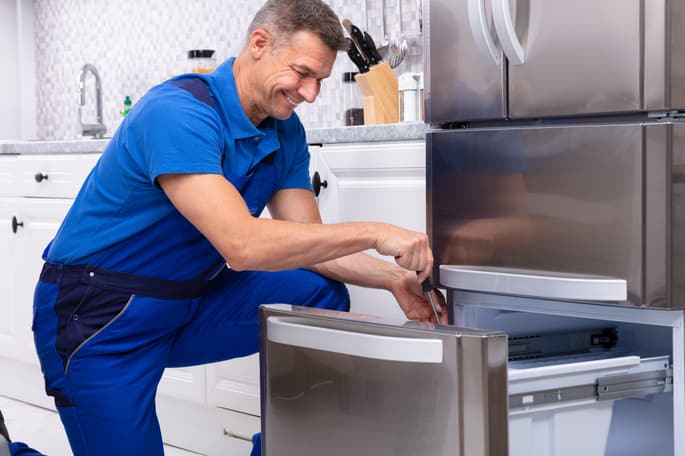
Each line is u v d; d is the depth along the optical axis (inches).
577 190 62.1
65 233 69.5
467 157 68.8
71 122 165.5
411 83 101.0
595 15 60.3
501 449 49.9
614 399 61.1
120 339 68.7
